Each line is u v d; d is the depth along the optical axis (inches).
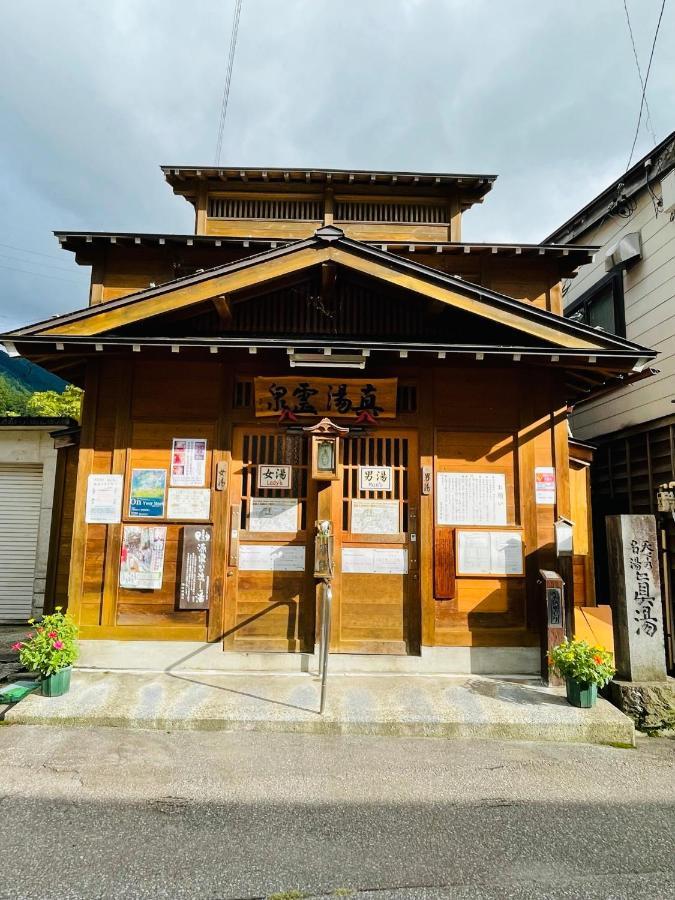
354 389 242.5
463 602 233.8
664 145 311.6
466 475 242.1
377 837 123.0
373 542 240.1
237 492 241.6
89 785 144.0
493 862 114.7
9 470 371.6
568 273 315.9
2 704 196.4
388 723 180.5
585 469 275.1
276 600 235.9
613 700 198.2
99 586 233.1
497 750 170.9
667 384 315.3
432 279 226.1
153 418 243.6
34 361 249.3
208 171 335.3
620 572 209.6
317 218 350.6
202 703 191.8
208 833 123.5
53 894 103.0
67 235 295.0
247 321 261.9
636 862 115.5
